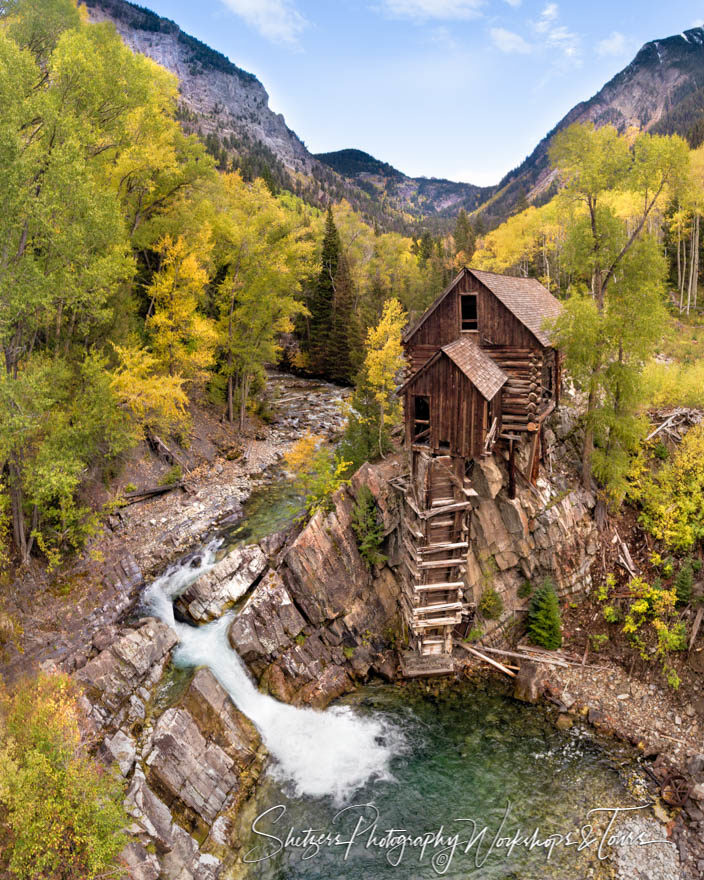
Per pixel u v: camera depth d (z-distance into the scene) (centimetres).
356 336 5916
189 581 2436
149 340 3403
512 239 6831
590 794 1684
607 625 2259
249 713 1967
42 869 1191
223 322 4031
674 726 1862
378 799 1703
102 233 2123
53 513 2222
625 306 2305
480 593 2358
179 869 1459
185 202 3406
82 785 1243
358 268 7344
